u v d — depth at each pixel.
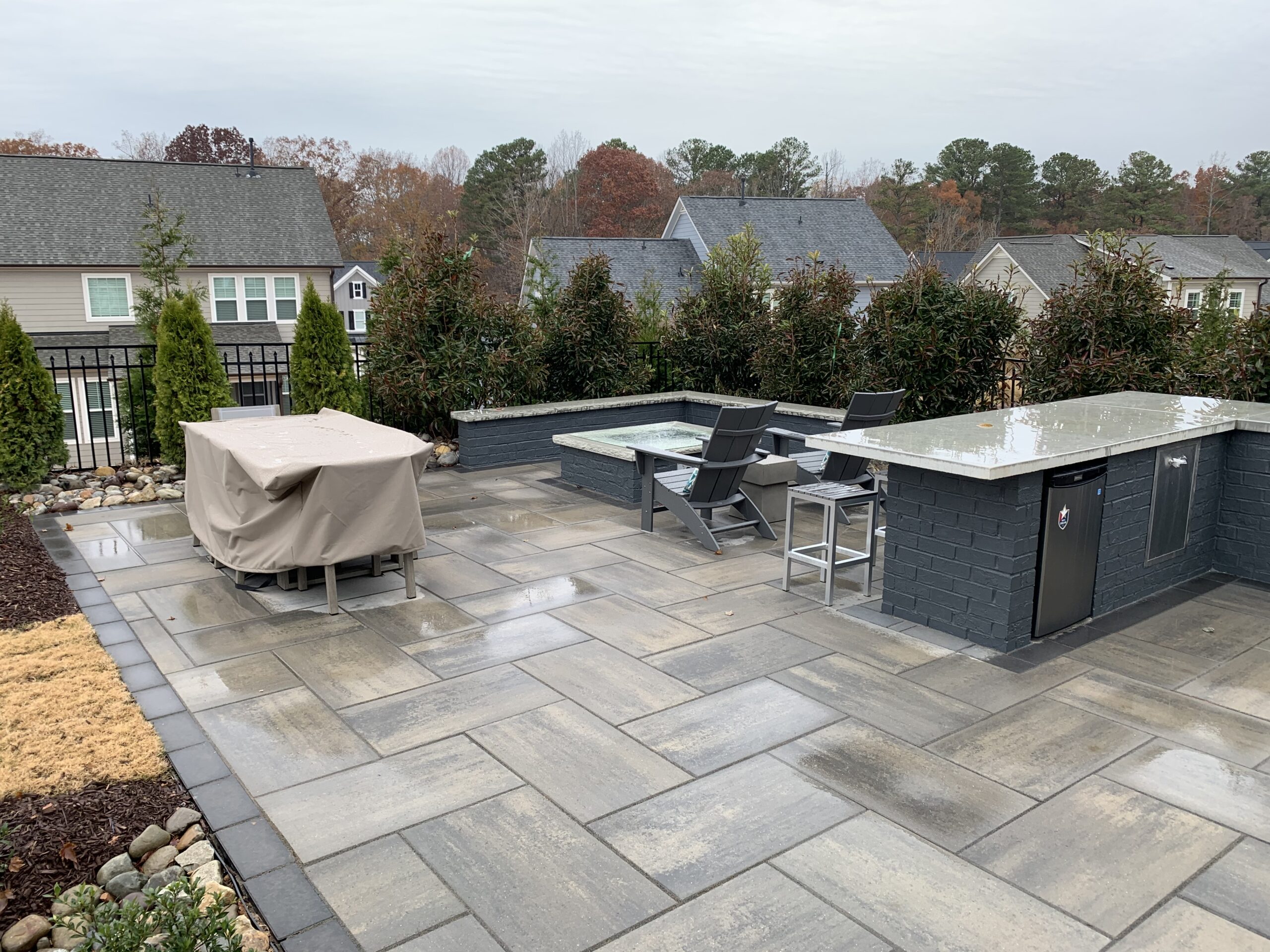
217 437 5.18
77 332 19.95
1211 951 2.28
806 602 4.97
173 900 2.13
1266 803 2.99
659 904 2.46
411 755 3.29
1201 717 3.61
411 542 4.84
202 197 22.50
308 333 8.28
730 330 9.98
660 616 4.74
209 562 5.64
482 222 52.47
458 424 8.87
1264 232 56.97
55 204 20.69
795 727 3.51
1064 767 3.21
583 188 56.09
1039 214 58.09
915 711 3.65
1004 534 4.16
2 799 2.89
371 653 4.24
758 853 2.70
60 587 5.12
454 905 2.45
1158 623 4.66
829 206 34.88
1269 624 4.66
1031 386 7.39
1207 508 5.37
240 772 3.17
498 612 4.81
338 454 4.72
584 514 6.96
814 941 2.31
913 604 4.62
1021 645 4.33
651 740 3.41
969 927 2.37
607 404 9.38
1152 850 2.72
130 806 2.89
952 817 2.89
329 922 2.38
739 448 5.89
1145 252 6.97
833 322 8.84
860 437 4.58
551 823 2.86
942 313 7.81
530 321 9.61
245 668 4.06
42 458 7.20
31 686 3.77
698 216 32.44
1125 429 4.80
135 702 3.69
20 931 2.26
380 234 50.81
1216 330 7.60
